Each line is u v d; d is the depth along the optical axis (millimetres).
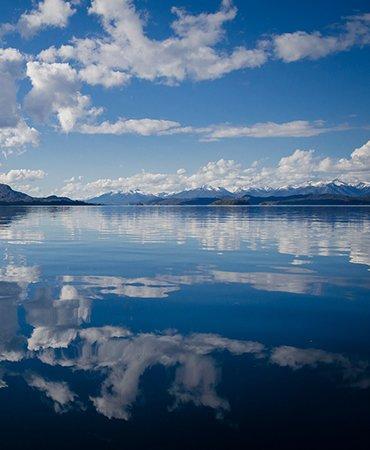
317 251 26984
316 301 13727
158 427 6395
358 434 6180
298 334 10438
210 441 6055
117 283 16672
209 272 19172
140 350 9391
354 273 18875
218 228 50844
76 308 12859
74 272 19188
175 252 26578
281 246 30000
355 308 12836
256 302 13617
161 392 7449
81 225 57781
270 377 8016
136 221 70500
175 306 13094
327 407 6918
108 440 6078
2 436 6156
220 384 7734
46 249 28266
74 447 5918
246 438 6121
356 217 89438
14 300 13820
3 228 50781
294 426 6398
